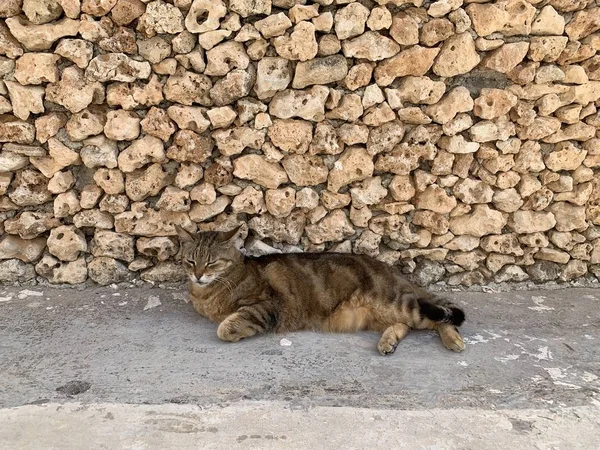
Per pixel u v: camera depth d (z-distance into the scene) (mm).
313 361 781
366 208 979
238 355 790
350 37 895
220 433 619
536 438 629
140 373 735
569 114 959
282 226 979
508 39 929
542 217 1008
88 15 866
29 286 975
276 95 916
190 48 885
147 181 938
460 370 766
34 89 886
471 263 1019
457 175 979
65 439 603
